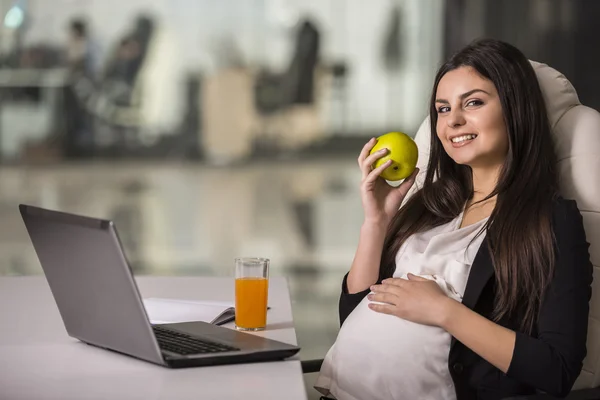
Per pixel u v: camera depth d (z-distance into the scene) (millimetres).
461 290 1999
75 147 14336
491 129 2066
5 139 14156
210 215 8438
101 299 1577
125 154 14453
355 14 14703
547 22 13383
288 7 14680
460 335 1845
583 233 1943
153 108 14547
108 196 10055
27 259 6195
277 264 6039
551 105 2195
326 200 9688
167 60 14562
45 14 14242
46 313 1999
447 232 2145
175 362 1534
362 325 1975
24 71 14195
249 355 1583
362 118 14781
